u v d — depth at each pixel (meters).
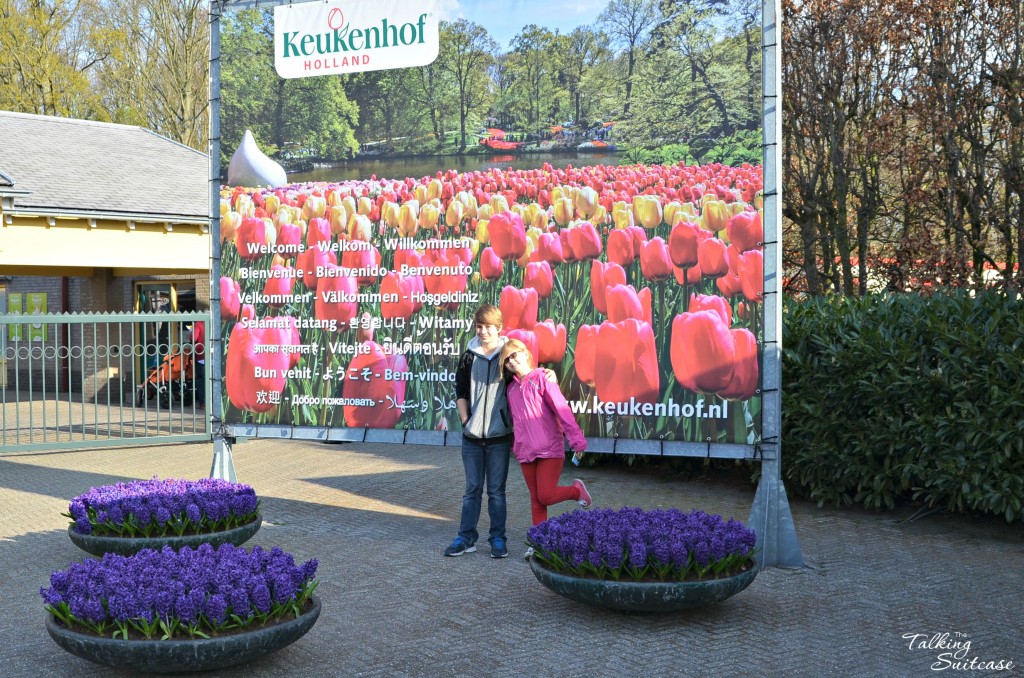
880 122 15.94
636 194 7.05
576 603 5.88
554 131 7.31
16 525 8.29
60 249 17.31
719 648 5.11
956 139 15.66
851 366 8.56
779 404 6.73
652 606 5.38
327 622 5.55
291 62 8.11
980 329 8.12
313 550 7.30
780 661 4.93
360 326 8.02
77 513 6.88
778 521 6.79
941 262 15.31
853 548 7.40
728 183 6.80
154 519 6.71
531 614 5.67
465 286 7.67
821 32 16.20
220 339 8.40
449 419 7.81
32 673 4.75
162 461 12.23
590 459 11.12
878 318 8.76
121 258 18.03
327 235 8.09
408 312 7.87
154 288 20.41
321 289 8.12
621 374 7.10
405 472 10.95
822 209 16.73
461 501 9.30
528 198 7.41
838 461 8.69
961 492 7.94
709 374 6.87
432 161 7.72
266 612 4.70
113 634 4.54
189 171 20.95
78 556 7.16
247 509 7.00
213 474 8.41
